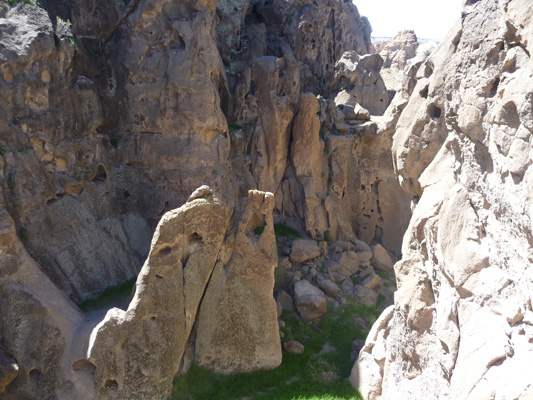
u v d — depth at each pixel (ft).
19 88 59.67
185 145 77.87
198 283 60.13
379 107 118.01
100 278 65.92
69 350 53.67
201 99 77.25
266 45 119.96
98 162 71.72
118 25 77.00
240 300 62.64
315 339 74.28
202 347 61.72
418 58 84.99
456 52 49.44
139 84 77.46
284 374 64.75
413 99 61.93
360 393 60.80
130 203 77.15
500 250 37.32
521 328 33.19
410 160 59.57
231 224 63.21
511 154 35.73
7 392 52.31
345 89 118.11
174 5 77.66
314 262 90.12
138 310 55.16
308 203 95.66
